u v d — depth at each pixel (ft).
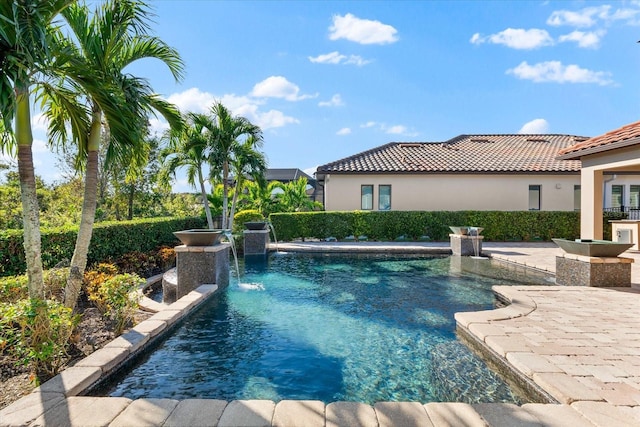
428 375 11.68
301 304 20.34
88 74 14.08
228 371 11.94
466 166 58.03
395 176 58.65
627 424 7.70
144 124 16.66
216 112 45.93
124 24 15.51
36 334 10.54
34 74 12.51
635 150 28.04
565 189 57.72
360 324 16.76
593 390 9.02
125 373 11.76
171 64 18.38
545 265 30.19
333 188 59.00
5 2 10.77
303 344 14.34
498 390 10.70
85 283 19.49
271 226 52.60
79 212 47.21
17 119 12.60
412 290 23.95
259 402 8.72
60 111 16.83
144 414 8.17
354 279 27.76
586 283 21.62
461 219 53.42
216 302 20.62
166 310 16.48
